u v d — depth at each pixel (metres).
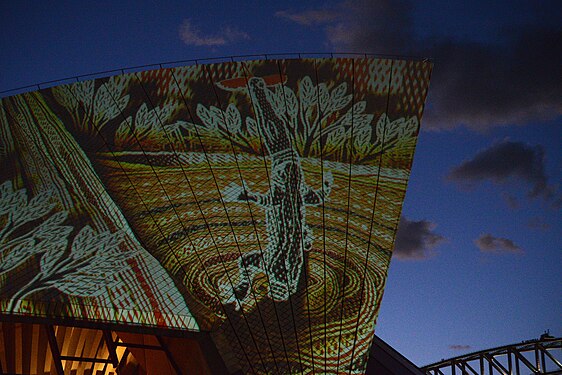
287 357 24.27
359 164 28.44
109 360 26.77
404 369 28.88
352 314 25.47
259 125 28.98
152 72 29.62
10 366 27.09
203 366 23.39
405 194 28.06
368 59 29.19
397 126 28.55
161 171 28.30
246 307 24.97
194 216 27.28
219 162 28.50
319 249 26.95
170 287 24.59
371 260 26.84
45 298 22.98
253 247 26.69
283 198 27.98
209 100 29.17
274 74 29.38
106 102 29.48
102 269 24.75
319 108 29.02
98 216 27.05
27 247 25.50
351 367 24.39
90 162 28.53
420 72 28.94
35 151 28.92
